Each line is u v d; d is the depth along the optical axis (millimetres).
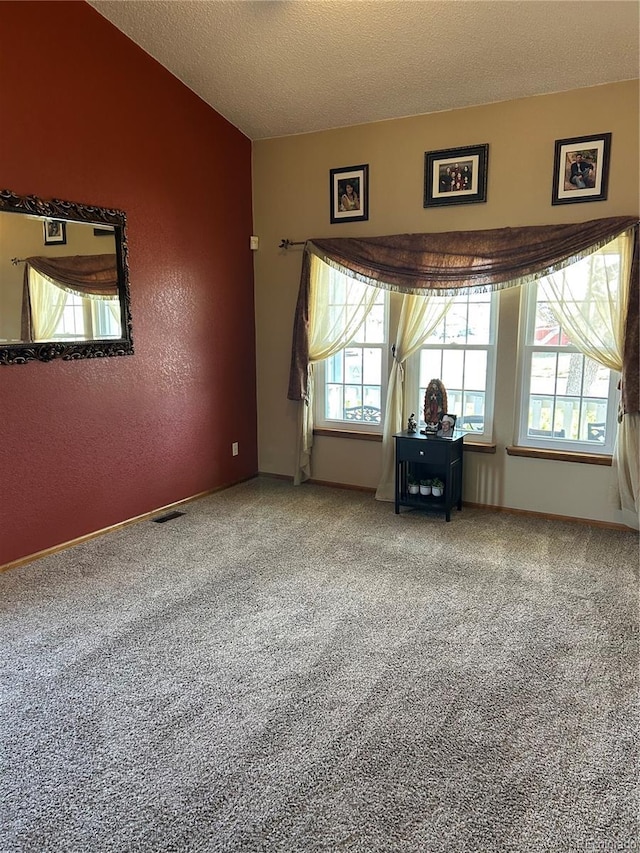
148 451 4219
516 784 1847
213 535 3926
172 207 4199
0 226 3131
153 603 3012
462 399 4434
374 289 4500
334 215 4609
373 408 4781
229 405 4949
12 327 3244
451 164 4117
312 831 1685
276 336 5066
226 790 1831
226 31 3586
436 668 2459
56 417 3562
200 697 2279
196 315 4512
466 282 4105
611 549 3643
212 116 4457
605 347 3812
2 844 1649
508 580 3246
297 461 5008
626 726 2105
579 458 3994
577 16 3129
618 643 2633
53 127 3363
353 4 3238
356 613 2910
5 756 1976
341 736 2066
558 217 3865
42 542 3561
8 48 3109
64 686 2346
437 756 1968
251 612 2924
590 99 3668
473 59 3559
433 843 1644
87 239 3613
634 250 3623
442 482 4293
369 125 4375
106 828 1698
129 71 3766
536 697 2270
